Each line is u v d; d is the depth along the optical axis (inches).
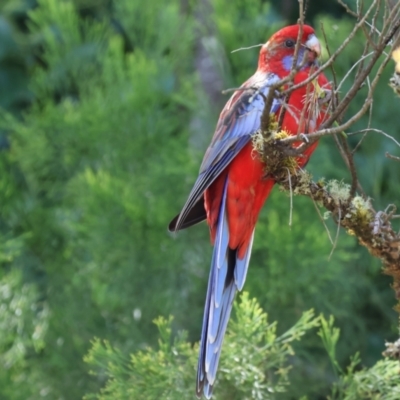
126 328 429.1
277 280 409.7
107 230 425.1
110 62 466.3
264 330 296.4
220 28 447.2
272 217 411.8
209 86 505.0
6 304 432.1
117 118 452.1
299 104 275.3
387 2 219.8
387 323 478.3
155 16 486.0
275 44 305.0
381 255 245.6
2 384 416.2
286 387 398.3
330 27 442.3
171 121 472.1
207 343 271.1
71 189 449.7
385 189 488.1
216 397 288.5
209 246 438.9
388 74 449.4
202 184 286.2
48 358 436.1
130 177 448.5
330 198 245.4
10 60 539.8
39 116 468.1
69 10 481.4
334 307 437.4
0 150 525.0
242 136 284.8
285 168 245.8
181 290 435.2
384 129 465.7
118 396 288.5
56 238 474.3
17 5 555.2
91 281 441.1
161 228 426.6
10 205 468.8
